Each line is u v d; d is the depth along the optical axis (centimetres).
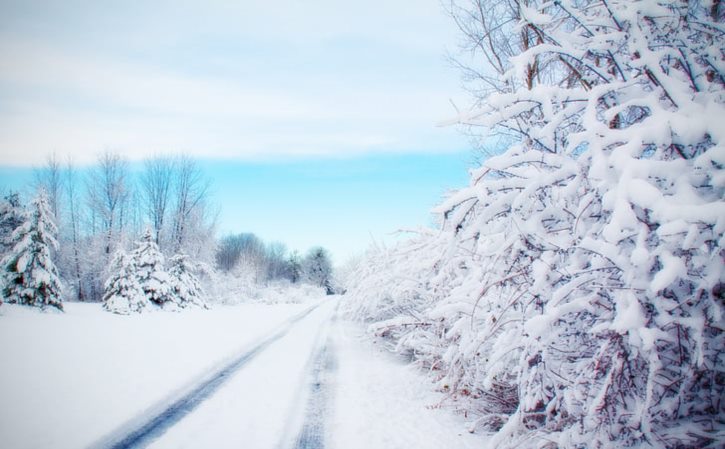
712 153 229
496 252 341
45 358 666
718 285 241
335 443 389
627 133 266
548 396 357
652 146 301
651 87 339
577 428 298
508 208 330
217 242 3734
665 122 252
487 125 316
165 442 369
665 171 246
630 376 269
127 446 358
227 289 3731
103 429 379
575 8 327
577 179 294
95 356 704
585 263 302
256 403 496
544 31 337
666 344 264
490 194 343
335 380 646
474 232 329
